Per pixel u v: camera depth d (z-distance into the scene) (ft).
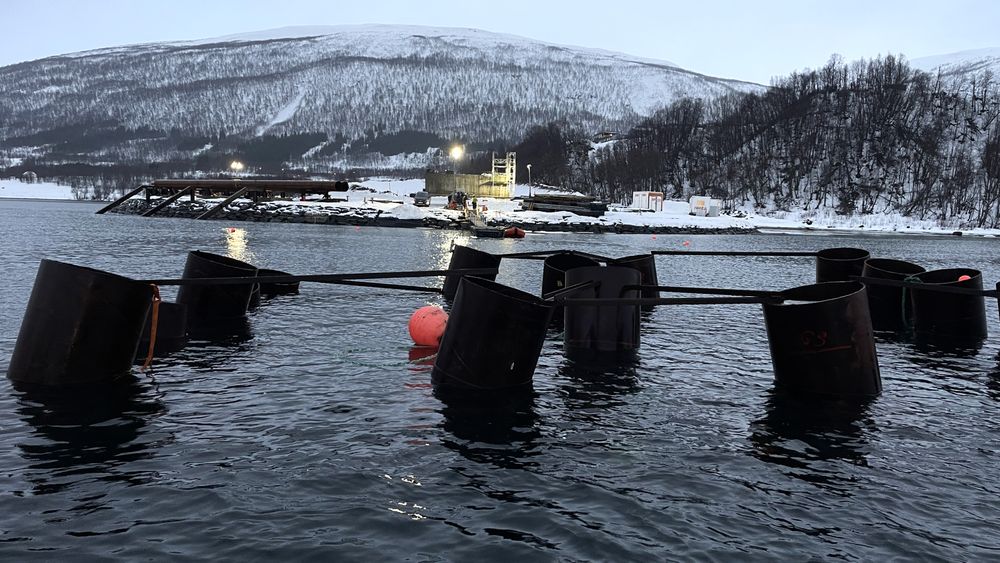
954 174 608.19
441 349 41.91
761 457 30.14
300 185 401.29
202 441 30.50
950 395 41.52
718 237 325.42
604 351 52.34
